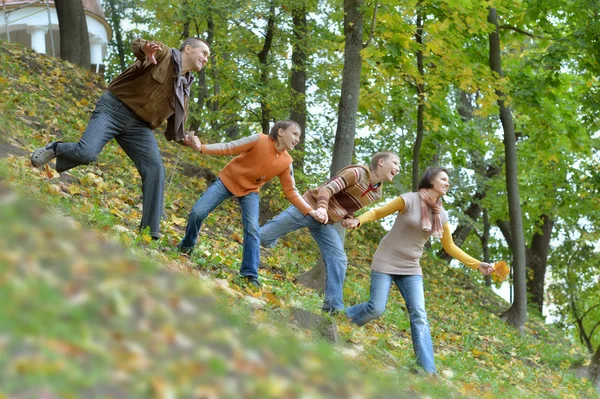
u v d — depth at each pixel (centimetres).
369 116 1611
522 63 1727
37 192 625
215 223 1112
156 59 645
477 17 1361
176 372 329
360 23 1084
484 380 798
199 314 416
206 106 2055
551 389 993
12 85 1254
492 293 1928
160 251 668
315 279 1011
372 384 446
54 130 1142
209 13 1680
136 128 667
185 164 1380
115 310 364
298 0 1625
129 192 988
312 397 370
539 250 2544
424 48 1289
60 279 371
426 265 1811
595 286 2814
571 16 1545
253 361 388
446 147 1902
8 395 255
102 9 2916
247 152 722
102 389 287
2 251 365
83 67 1830
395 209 691
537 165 2172
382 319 970
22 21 2817
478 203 2322
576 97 1734
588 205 2136
